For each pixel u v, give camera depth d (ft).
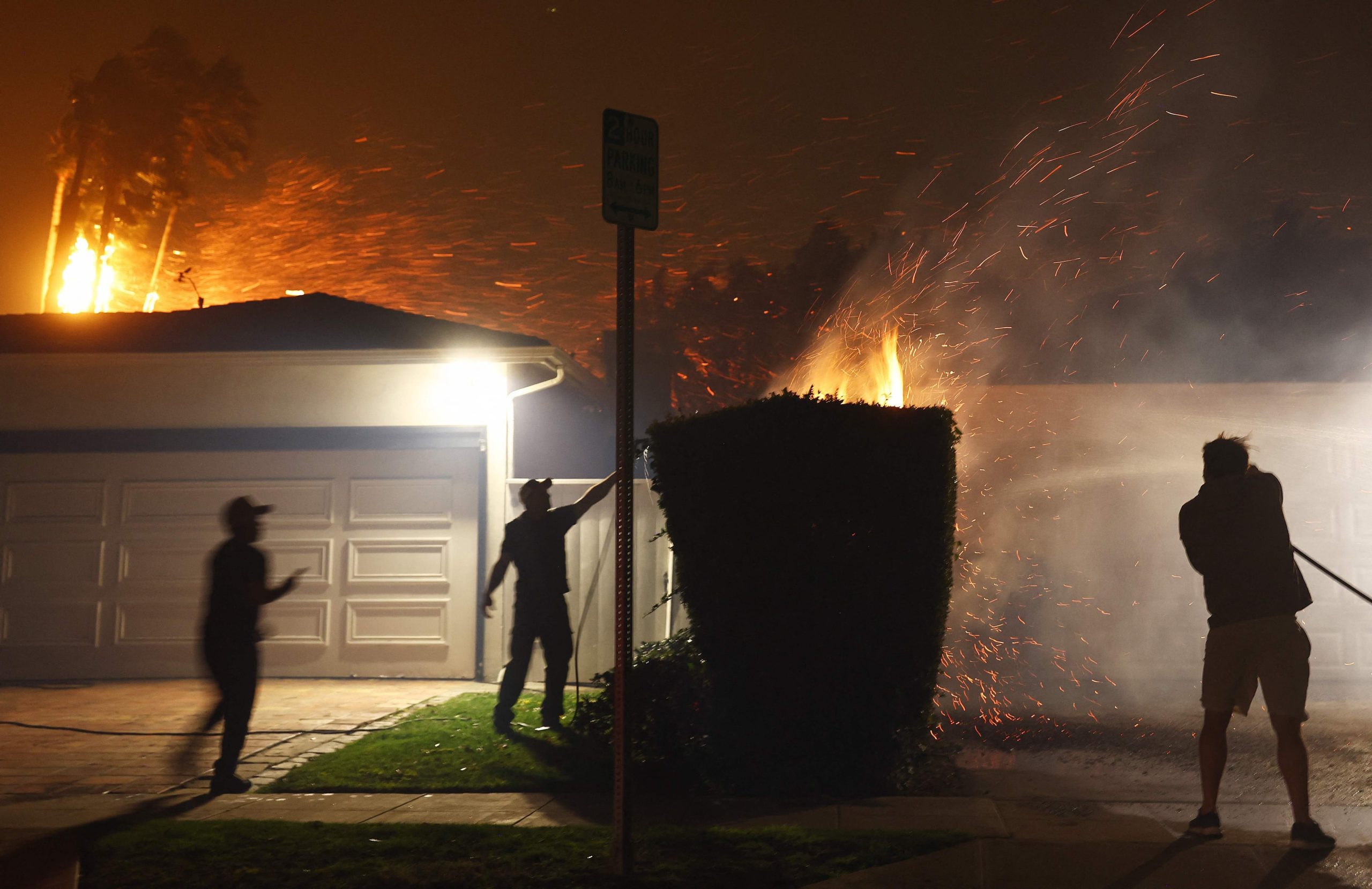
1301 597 16.15
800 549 20.12
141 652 36.11
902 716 20.13
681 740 22.02
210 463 36.50
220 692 20.47
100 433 36.88
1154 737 24.50
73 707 29.99
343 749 23.62
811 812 18.20
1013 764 21.86
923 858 15.23
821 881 14.34
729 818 18.11
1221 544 16.22
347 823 17.90
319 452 36.14
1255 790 19.16
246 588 20.76
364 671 35.17
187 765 22.33
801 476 20.15
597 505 33.58
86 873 15.26
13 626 36.27
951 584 20.74
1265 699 15.81
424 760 22.24
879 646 20.06
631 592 15.06
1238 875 14.20
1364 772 20.29
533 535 25.39
